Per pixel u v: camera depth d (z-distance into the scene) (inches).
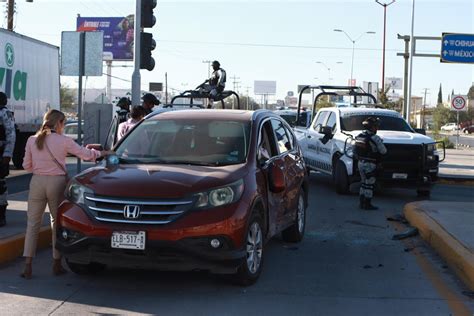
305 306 230.2
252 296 240.5
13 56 721.6
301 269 285.7
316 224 406.0
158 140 282.4
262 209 263.0
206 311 221.1
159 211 225.1
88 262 234.1
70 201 240.4
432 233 335.0
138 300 232.4
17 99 737.6
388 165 512.7
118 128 399.9
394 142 513.3
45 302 228.8
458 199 550.6
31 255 259.1
